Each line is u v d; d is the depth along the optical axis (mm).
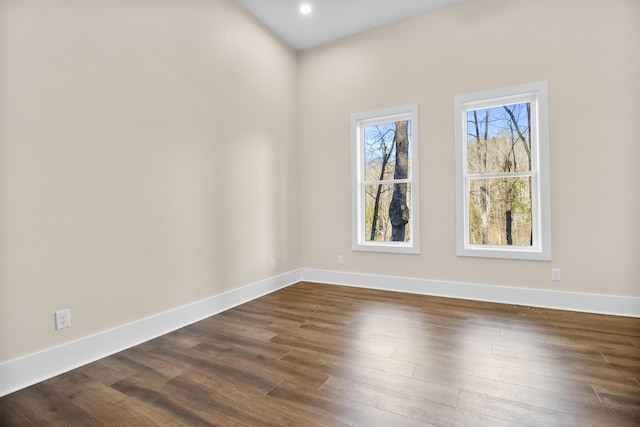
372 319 2684
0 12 1632
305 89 4172
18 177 1696
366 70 3768
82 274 1976
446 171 3338
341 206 3949
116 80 2160
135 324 2262
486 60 3156
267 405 1508
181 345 2221
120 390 1658
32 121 1747
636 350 2025
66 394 1627
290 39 3938
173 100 2568
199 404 1525
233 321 2693
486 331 2377
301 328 2506
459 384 1661
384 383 1682
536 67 2949
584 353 1995
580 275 2818
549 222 2902
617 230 2695
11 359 1672
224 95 3070
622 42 2668
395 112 3590
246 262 3322
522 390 1597
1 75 1634
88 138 2004
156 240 2432
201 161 2818
